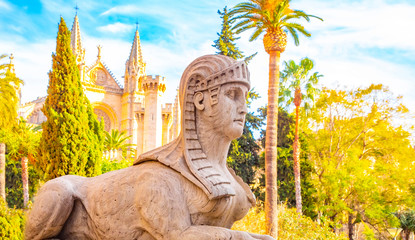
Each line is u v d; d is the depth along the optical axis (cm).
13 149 2117
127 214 192
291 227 1278
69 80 1486
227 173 206
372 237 2380
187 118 199
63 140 1405
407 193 2258
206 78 196
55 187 203
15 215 798
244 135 2603
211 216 190
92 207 201
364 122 2566
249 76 204
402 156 2478
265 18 1391
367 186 2119
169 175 188
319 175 2383
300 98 2000
